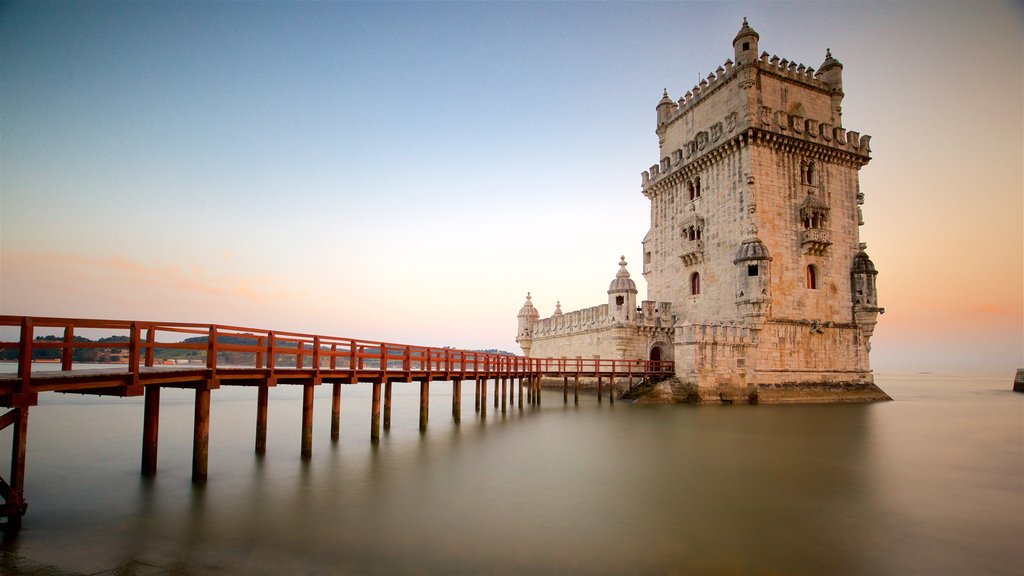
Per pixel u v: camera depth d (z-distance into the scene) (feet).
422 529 46.55
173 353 245.65
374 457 75.10
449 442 87.30
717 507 53.31
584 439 90.38
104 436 94.22
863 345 163.32
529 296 243.40
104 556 40.04
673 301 177.37
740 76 158.40
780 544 44.29
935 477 66.39
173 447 82.53
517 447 82.99
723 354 145.69
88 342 48.93
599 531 46.50
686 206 174.70
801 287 154.92
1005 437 97.35
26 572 36.73
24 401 43.78
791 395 148.66
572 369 197.98
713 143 162.09
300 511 50.93
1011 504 55.67
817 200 156.15
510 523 48.16
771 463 72.64
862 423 112.47
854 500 56.29
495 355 128.26
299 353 74.49
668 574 38.58
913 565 40.88
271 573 37.65
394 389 286.66
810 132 159.53
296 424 112.88
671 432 97.86
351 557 40.60
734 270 152.56
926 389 295.69
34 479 61.67
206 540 43.62
